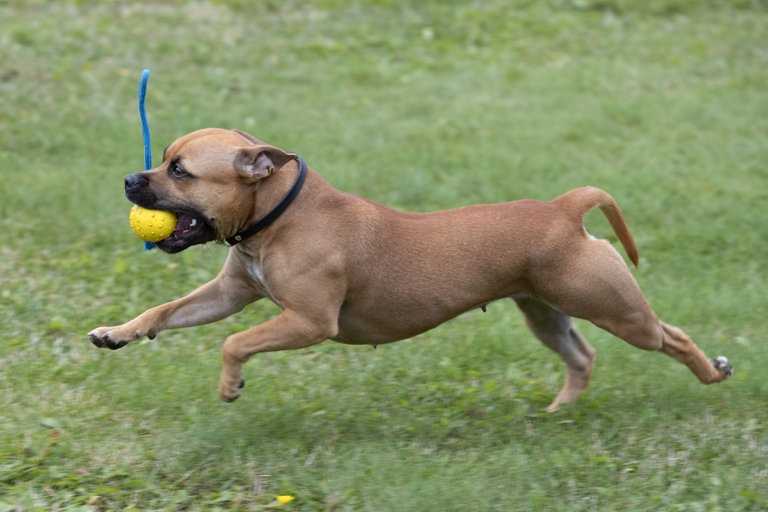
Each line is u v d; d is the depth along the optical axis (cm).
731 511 865
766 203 1706
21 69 2094
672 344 1061
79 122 1925
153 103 2044
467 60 2447
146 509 844
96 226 1505
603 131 2041
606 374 1159
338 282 945
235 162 902
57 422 981
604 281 987
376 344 1025
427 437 999
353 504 860
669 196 1723
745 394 1102
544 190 1725
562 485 911
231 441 954
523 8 2733
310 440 984
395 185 1720
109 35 2320
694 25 2706
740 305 1334
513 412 1063
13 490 852
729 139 2016
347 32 2531
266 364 1157
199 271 1387
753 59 2519
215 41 2386
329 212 947
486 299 1002
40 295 1287
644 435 1016
